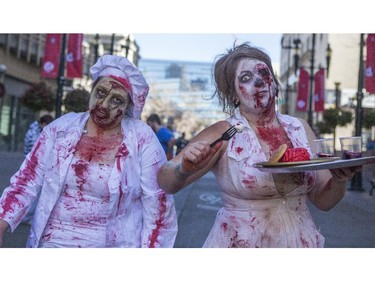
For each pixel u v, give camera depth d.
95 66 2.62
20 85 27.03
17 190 2.56
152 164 2.60
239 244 2.43
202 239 6.75
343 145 2.37
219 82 2.63
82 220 2.50
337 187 2.48
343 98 30.16
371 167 2.41
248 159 2.41
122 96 2.55
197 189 13.57
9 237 5.52
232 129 2.14
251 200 2.44
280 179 2.38
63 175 2.49
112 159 2.53
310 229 2.52
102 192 2.49
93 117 2.54
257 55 2.57
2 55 24.66
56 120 2.65
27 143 7.93
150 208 2.58
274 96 2.56
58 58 12.66
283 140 2.53
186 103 48.00
